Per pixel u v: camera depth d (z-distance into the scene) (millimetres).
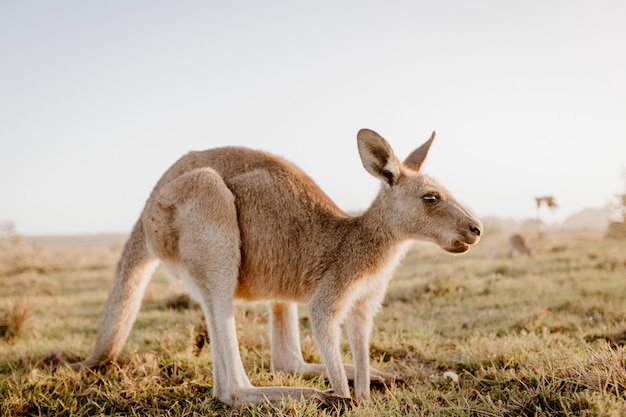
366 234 4664
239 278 4898
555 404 3627
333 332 4434
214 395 4496
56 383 4801
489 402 3836
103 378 4965
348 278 4531
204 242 4652
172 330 6957
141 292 5535
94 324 8352
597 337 5938
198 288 4723
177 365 5219
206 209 4660
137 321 8008
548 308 7676
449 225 4562
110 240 91375
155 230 4906
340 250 4641
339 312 4500
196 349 5797
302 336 7016
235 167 5023
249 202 4797
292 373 5160
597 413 3332
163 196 4855
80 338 7000
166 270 5125
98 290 12727
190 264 4719
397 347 5891
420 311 8070
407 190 4688
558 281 10086
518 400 3816
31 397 4555
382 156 4691
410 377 5059
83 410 4434
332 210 4949
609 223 20469
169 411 4387
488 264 13266
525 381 4191
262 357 5492
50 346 6426
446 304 8609
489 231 32969
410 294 9258
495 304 8281
